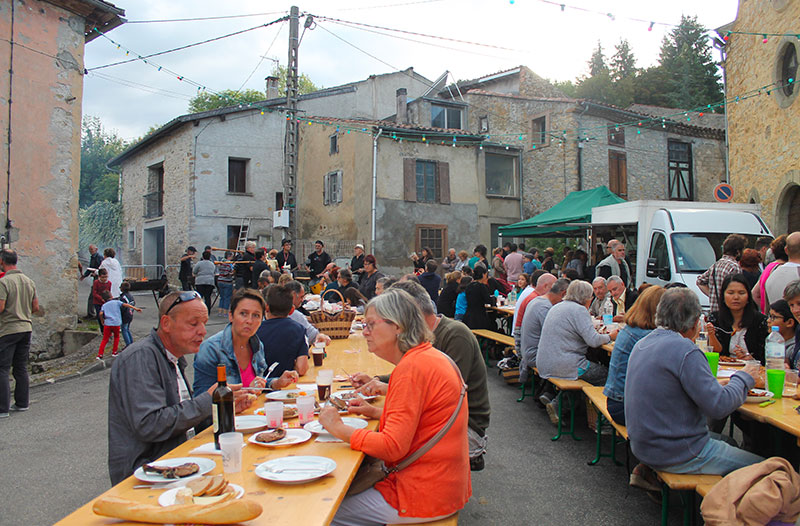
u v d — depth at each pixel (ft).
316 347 15.44
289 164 52.95
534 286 28.66
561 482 14.80
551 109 69.92
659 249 32.55
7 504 13.33
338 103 80.89
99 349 31.04
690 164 77.82
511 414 21.12
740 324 16.31
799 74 39.45
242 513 5.83
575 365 18.40
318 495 6.84
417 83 90.33
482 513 13.01
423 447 8.55
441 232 64.34
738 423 15.79
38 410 21.53
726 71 51.16
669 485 10.54
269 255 48.26
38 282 32.40
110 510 6.01
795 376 12.09
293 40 52.60
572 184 67.51
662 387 10.94
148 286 51.80
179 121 70.03
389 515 8.59
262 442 8.69
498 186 71.31
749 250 20.29
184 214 71.87
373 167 60.49
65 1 33.47
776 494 8.82
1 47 30.86
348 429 8.68
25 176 31.89
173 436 9.48
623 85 126.11
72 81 34.24
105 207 98.17
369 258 34.35
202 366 12.05
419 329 9.00
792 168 40.42
